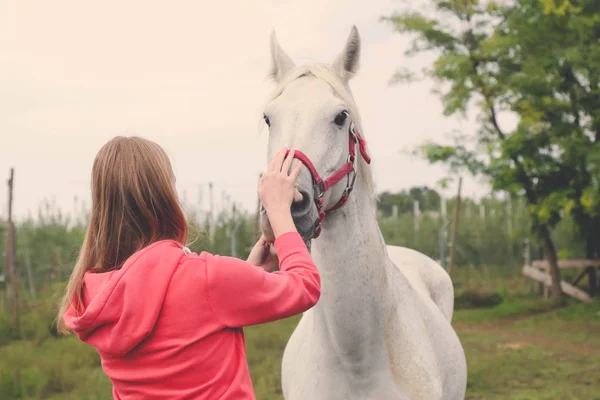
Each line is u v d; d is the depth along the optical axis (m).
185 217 1.37
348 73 2.15
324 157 1.82
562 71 12.15
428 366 2.20
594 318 10.38
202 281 1.24
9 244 8.66
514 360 7.00
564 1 11.26
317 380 2.16
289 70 2.18
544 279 13.37
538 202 12.15
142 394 1.22
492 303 13.16
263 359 6.72
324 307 2.03
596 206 11.73
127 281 1.22
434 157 12.26
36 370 5.86
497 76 12.41
